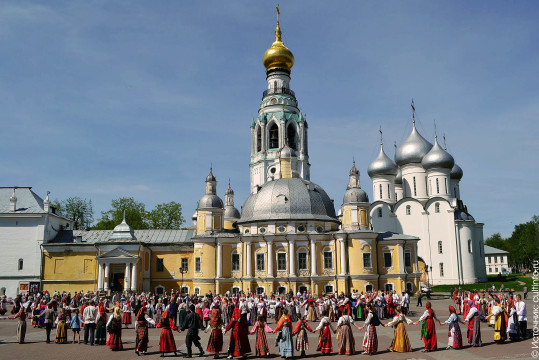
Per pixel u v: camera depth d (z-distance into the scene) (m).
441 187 91.88
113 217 116.00
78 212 114.75
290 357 25.33
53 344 32.19
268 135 96.75
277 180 81.44
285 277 72.69
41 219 80.19
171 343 26.94
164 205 121.06
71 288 77.88
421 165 97.31
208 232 78.69
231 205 102.31
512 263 170.62
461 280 85.88
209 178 83.38
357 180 81.75
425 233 88.44
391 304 47.72
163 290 80.19
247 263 74.19
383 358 24.89
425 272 86.75
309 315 46.03
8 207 81.25
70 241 83.12
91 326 31.80
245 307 37.62
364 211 76.50
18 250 79.12
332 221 77.31
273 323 44.78
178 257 81.19
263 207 77.19
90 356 27.06
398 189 103.12
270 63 101.44
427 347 26.70
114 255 74.62
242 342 25.47
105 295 64.44
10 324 46.50
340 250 73.50
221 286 75.12
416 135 98.88
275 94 99.06
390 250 75.44
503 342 28.84
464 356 24.69
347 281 72.56
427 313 27.06
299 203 76.69
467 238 87.44
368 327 26.38
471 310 28.28
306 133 100.38
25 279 78.06
